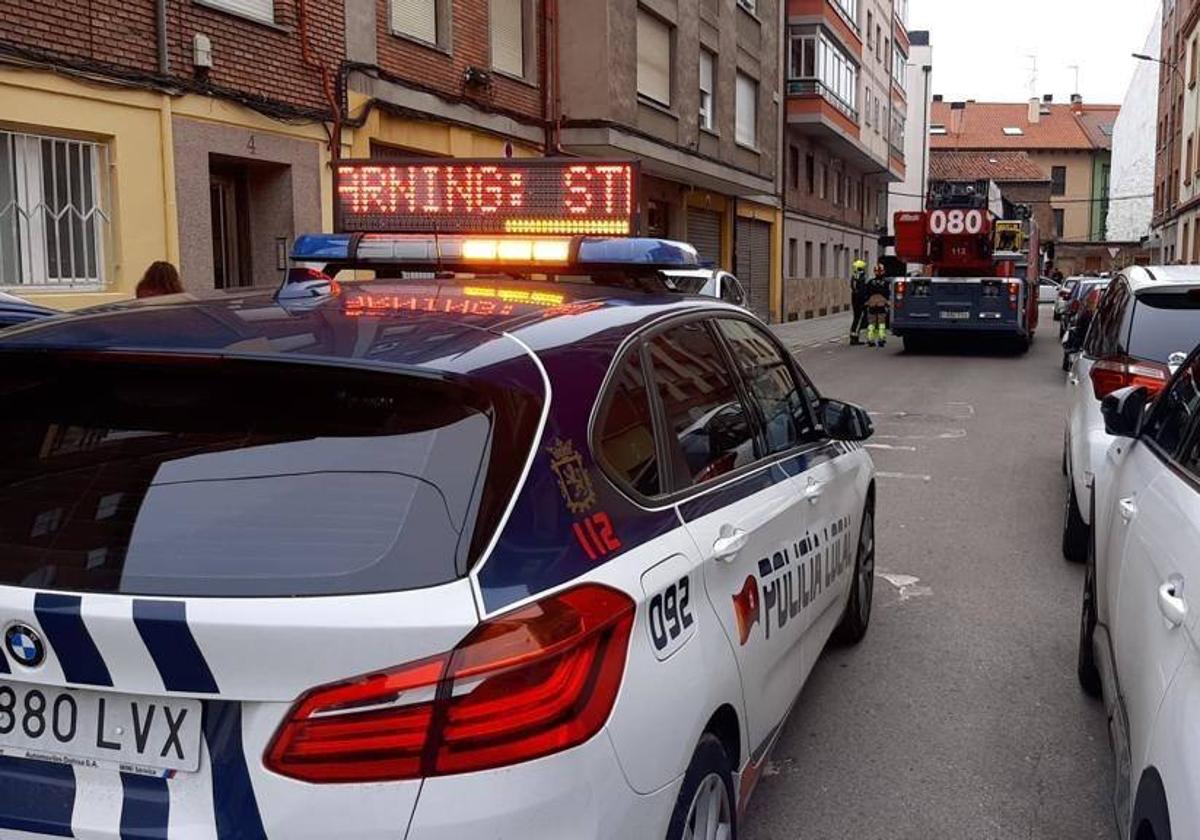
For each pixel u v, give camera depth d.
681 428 3.08
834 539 4.39
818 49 32.44
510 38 17.56
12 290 9.38
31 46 9.38
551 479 2.32
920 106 64.44
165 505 2.20
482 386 2.28
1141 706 2.74
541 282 3.58
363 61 13.56
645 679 2.36
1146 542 3.19
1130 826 2.58
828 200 40.09
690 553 2.74
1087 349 7.93
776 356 4.33
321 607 1.98
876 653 5.24
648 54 21.16
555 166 4.46
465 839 1.97
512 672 2.02
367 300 2.89
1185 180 38.62
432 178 4.59
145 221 10.59
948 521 8.02
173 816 2.01
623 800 2.24
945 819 3.71
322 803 1.96
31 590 2.10
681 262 3.96
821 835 3.61
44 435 2.40
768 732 3.34
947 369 20.80
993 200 25.20
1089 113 89.06
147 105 10.53
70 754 2.09
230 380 2.34
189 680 2.00
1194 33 36.53
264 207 12.62
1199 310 6.60
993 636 5.49
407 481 2.15
